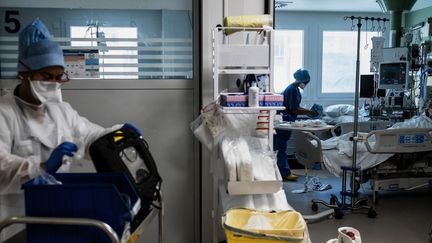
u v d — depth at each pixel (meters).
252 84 2.09
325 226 3.42
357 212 3.77
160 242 1.54
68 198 1.17
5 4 2.38
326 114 6.56
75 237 1.18
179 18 2.48
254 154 2.04
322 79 7.24
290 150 5.70
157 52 2.49
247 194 1.91
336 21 7.09
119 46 2.46
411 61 5.09
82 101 2.46
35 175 1.28
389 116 5.12
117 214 1.17
